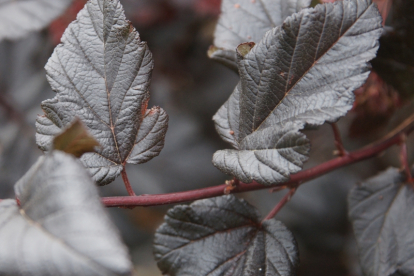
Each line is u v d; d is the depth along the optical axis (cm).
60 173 47
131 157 51
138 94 52
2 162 74
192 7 86
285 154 49
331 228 84
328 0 55
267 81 51
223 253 52
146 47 52
